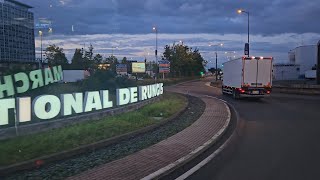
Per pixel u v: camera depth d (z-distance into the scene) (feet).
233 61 116.47
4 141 35.76
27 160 29.04
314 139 41.34
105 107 57.52
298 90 135.23
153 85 87.81
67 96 48.44
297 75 329.11
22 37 166.40
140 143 38.63
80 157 32.07
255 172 26.53
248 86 106.22
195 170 27.37
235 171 26.89
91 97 53.57
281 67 327.88
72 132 41.22
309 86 139.54
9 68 90.02
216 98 112.68
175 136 41.52
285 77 327.88
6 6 154.30
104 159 30.86
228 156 32.37
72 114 49.85
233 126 53.16
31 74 69.87
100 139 39.06
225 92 133.39
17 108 40.83
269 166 28.37
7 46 154.10
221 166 28.55
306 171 26.66
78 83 116.37
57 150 33.09
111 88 106.22
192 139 39.50
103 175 24.76
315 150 34.78
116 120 52.01
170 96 113.39
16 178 25.09
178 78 310.45
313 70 287.69
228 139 41.81
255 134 45.44
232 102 101.09
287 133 46.11
